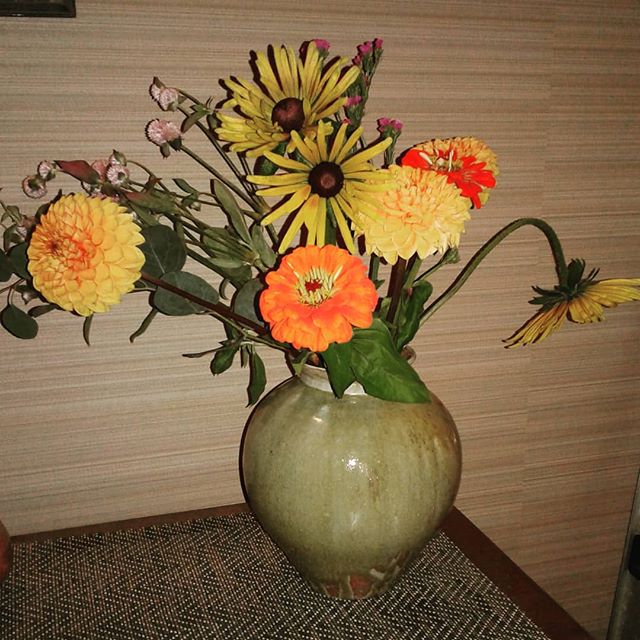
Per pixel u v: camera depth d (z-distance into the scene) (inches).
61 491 36.9
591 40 38.4
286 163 23.1
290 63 24.6
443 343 40.8
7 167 31.7
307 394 27.9
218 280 35.8
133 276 23.5
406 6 34.8
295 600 29.6
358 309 23.1
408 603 29.6
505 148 38.5
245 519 35.9
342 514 26.1
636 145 41.1
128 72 32.0
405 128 36.5
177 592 30.1
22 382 34.7
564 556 49.3
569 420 45.5
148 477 38.0
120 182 26.4
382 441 26.3
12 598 29.5
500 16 36.4
